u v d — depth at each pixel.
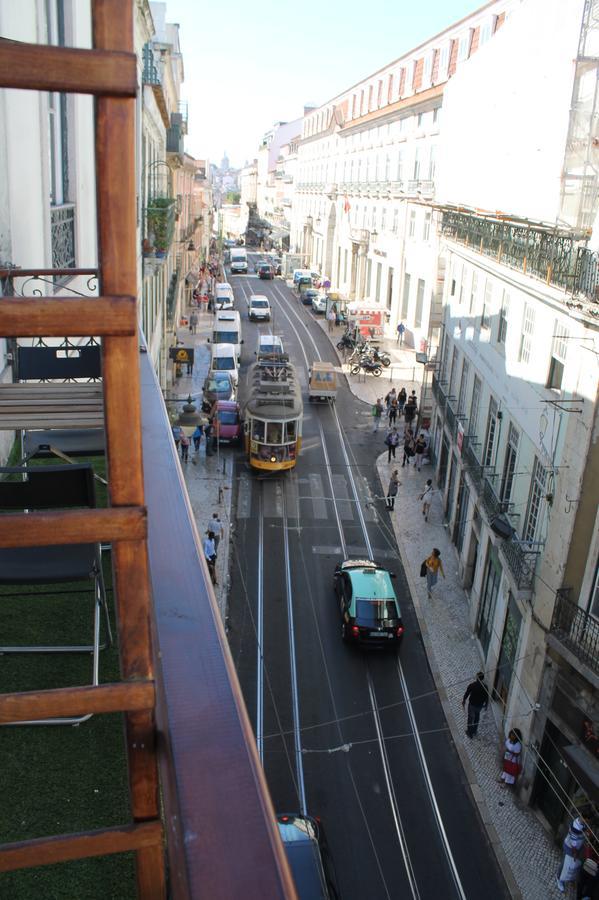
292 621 18.48
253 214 131.75
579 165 14.46
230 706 1.42
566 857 11.28
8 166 7.65
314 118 79.56
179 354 32.97
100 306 1.22
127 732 1.45
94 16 1.14
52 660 4.06
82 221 11.52
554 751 12.78
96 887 2.81
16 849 1.48
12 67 1.13
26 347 6.66
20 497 3.92
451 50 39.69
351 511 24.69
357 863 12.02
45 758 3.41
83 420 4.69
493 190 20.52
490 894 11.63
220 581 20.05
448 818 13.03
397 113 46.59
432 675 16.84
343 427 32.69
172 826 1.24
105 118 1.17
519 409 15.89
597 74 14.14
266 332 51.00
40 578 3.82
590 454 11.85
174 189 43.00
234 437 29.33
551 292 13.57
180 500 2.37
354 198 59.66
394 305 48.84
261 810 1.21
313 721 15.20
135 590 1.37
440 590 20.27
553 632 12.38
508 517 15.92
